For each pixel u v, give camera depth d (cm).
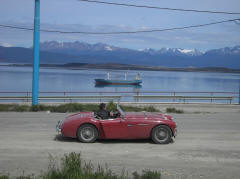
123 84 9312
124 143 955
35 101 2005
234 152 858
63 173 567
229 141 1005
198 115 1756
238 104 2617
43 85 7944
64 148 866
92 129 944
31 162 722
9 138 983
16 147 864
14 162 721
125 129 943
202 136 1084
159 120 953
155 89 7856
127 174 607
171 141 992
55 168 664
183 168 704
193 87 8900
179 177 639
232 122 1464
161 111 1931
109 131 938
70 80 11144
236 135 1114
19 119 1434
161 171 678
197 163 746
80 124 937
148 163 739
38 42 1995
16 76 12469
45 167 684
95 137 946
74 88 7306
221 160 775
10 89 6309
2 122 1329
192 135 1099
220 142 987
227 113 1920
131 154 820
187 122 1431
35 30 1981
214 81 13975
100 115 971
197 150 875
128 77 16288
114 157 787
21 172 650
